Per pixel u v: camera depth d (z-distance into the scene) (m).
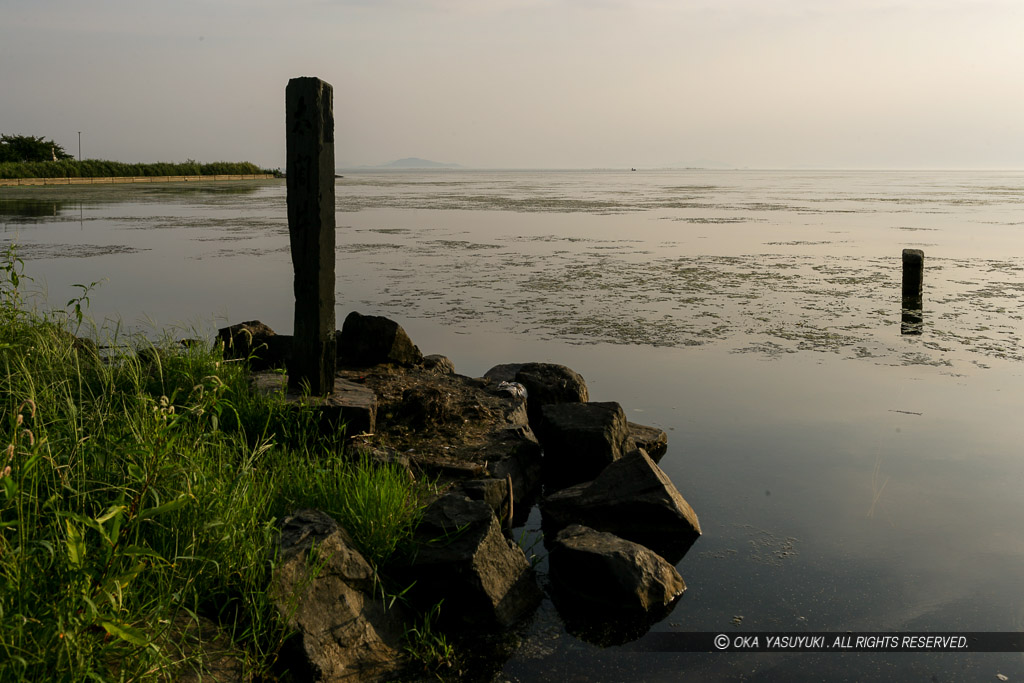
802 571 4.96
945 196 59.53
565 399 7.53
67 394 5.34
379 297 13.78
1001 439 7.22
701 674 3.94
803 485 6.26
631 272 16.80
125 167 70.69
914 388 8.73
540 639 4.21
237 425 5.77
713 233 26.31
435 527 4.52
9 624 3.04
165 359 6.35
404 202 47.84
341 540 4.13
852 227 29.09
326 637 3.79
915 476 6.43
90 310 12.33
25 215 30.62
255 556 3.82
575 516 5.52
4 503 3.75
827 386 8.81
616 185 96.19
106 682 3.08
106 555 3.30
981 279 16.12
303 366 6.15
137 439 4.30
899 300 13.68
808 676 3.94
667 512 5.35
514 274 16.47
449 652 4.02
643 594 4.47
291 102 5.84
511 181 120.06
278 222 28.89
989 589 4.77
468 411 6.63
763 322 11.90
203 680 3.41
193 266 17.48
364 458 5.23
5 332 6.04
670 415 7.86
